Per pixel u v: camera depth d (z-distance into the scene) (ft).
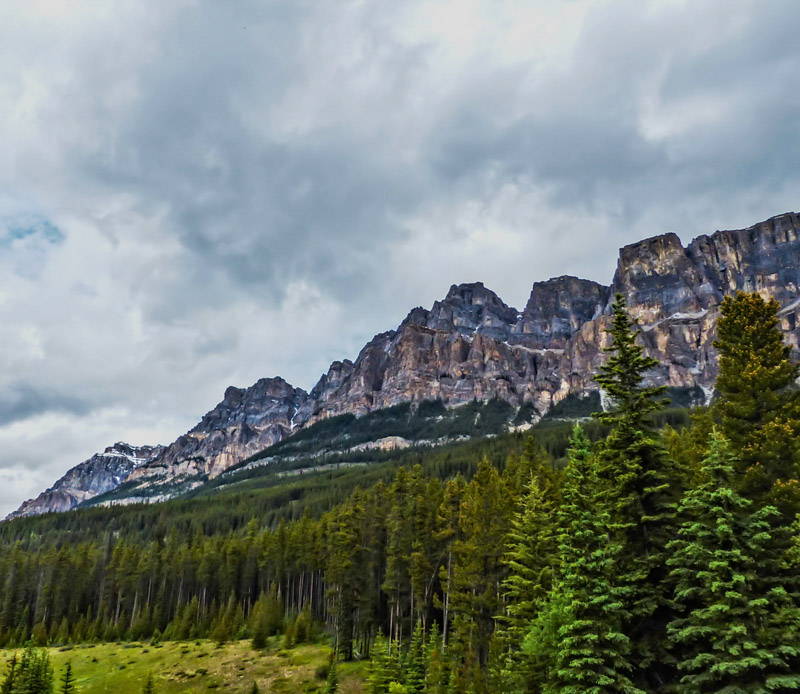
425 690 149.18
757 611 70.28
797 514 82.07
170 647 295.89
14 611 388.98
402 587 236.63
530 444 214.48
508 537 164.04
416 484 241.14
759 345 107.76
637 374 100.32
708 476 81.30
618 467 95.86
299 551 347.36
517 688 107.04
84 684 240.32
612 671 78.13
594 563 84.89
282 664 234.17
